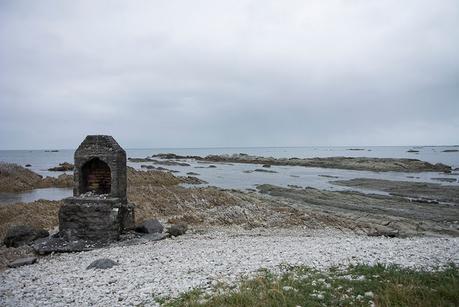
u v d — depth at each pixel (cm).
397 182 5734
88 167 2134
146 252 1709
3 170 5716
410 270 1143
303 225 2716
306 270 1232
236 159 14388
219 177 7344
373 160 10662
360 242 1852
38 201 3356
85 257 1639
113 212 1919
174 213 2967
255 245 1873
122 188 2072
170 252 1700
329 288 995
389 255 1424
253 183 6106
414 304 838
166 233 2183
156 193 3706
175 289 1087
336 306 864
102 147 2022
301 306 858
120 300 1017
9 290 1162
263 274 1203
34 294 1108
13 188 5053
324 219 2867
